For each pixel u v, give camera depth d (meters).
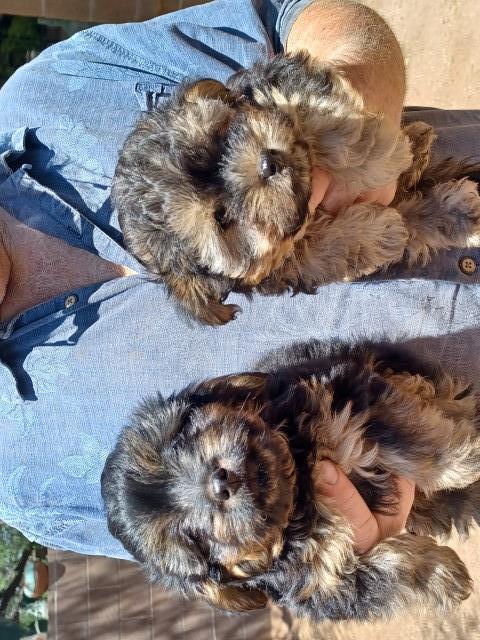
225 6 0.45
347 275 0.40
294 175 0.38
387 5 0.86
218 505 0.39
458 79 0.76
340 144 0.40
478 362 0.41
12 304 0.44
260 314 0.43
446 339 0.41
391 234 0.40
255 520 0.39
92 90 0.45
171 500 0.40
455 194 0.41
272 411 0.42
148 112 0.42
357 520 0.40
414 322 0.41
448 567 0.42
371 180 0.41
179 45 0.44
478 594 0.69
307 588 0.40
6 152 0.44
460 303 0.40
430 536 0.45
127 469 0.41
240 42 0.44
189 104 0.40
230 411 0.41
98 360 0.43
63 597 1.04
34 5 0.95
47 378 0.44
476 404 0.42
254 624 1.10
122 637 1.03
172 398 0.43
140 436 0.41
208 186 0.38
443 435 0.41
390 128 0.40
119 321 0.43
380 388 0.42
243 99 0.41
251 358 0.43
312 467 0.40
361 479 0.42
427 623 0.77
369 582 0.40
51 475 0.45
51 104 0.45
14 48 1.05
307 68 0.39
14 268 0.44
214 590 0.41
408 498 0.42
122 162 0.41
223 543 0.39
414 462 0.41
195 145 0.39
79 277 0.44
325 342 0.43
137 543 0.40
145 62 0.46
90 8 0.97
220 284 0.40
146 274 0.42
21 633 1.14
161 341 0.43
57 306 0.44
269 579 0.41
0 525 1.10
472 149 0.47
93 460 0.44
